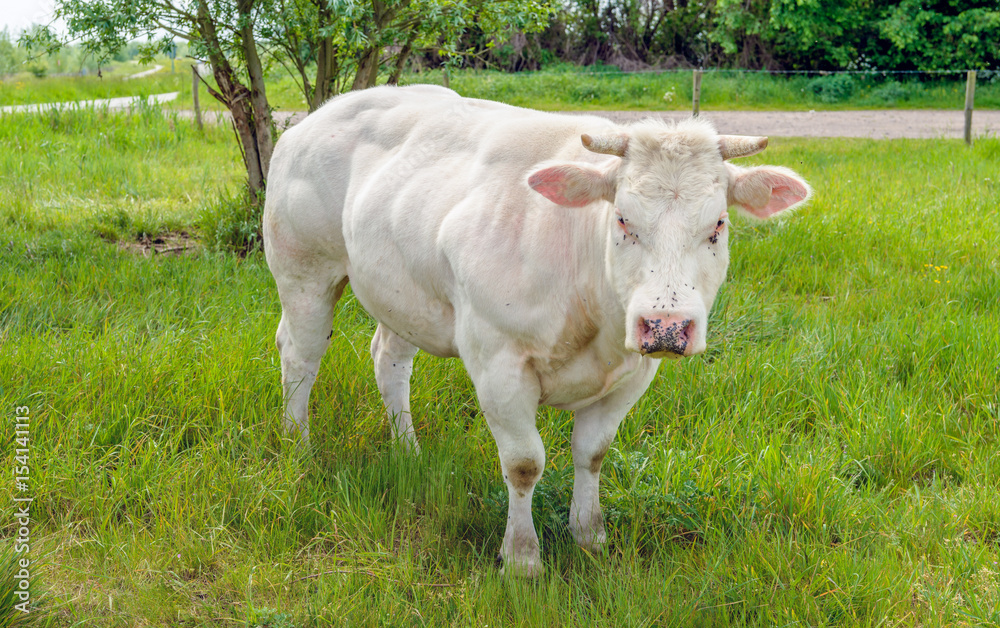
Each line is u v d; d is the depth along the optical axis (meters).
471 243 2.90
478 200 2.97
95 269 5.37
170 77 26.75
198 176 9.23
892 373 4.39
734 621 2.74
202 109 17.48
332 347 4.38
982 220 7.03
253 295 5.16
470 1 6.34
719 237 2.52
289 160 3.71
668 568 2.94
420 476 3.47
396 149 3.38
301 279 3.76
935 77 22.77
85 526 3.22
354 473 3.53
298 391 3.82
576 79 21.59
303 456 3.56
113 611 2.78
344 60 6.47
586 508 3.21
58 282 5.20
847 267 6.02
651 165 2.47
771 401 4.06
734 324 4.96
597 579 2.93
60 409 3.71
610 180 2.61
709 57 25.69
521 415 2.93
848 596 2.77
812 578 2.87
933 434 3.80
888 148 11.80
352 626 2.71
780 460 3.53
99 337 4.30
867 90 21.75
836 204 7.71
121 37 6.08
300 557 3.13
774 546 3.02
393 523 3.16
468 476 3.53
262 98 6.47
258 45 6.54
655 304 2.37
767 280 5.70
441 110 3.39
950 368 4.33
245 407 3.85
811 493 3.27
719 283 2.59
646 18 26.14
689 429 3.89
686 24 25.56
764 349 4.62
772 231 6.64
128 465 3.42
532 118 3.13
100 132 11.54
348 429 3.81
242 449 3.63
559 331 2.83
